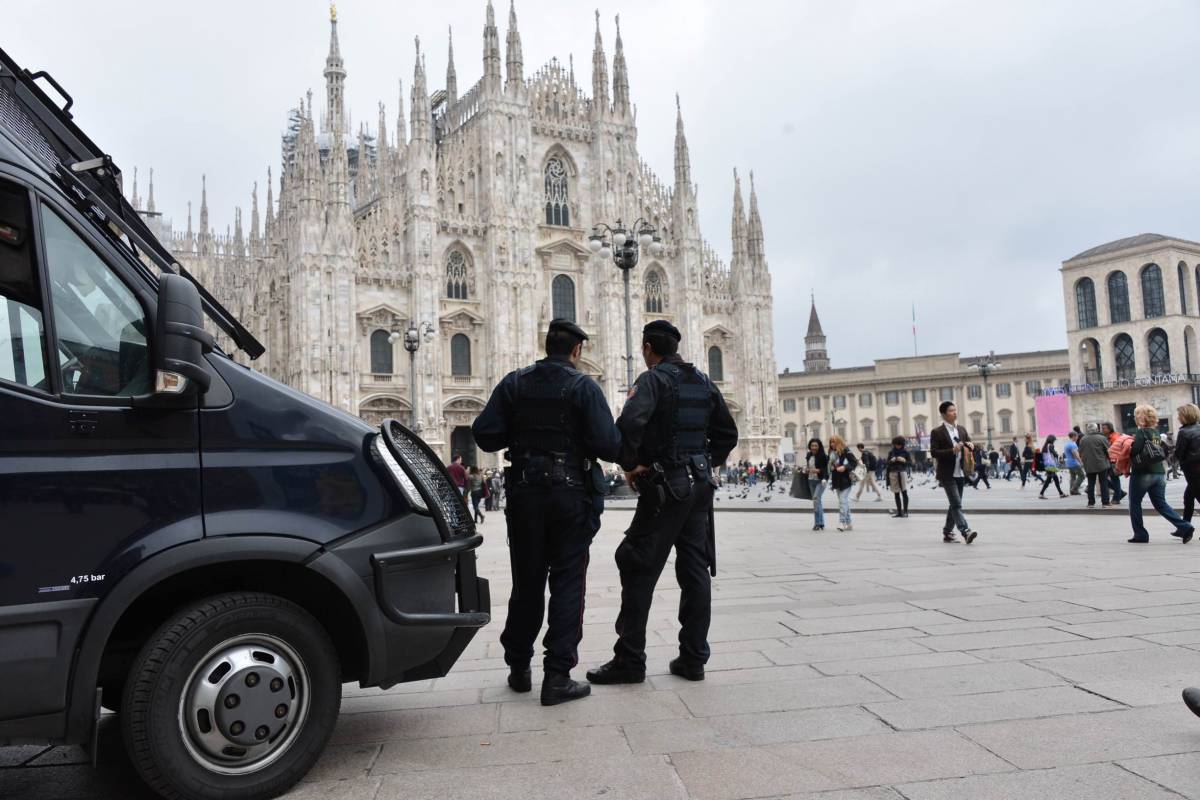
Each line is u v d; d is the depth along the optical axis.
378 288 63.56
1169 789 4.44
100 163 6.00
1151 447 15.21
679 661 7.23
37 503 4.64
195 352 4.98
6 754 5.88
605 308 71.81
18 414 4.68
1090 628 8.25
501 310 67.38
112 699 6.03
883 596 10.66
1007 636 8.05
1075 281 105.06
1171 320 96.50
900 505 24.77
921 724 5.64
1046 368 119.06
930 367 125.44
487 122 68.62
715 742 5.47
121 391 5.04
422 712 6.50
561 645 6.60
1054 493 35.94
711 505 7.34
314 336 59.53
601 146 73.75
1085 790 4.46
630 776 4.92
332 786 5.00
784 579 12.59
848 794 4.54
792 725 5.75
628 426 6.73
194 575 5.21
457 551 5.89
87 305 5.04
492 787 4.85
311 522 5.26
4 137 5.05
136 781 5.28
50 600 4.61
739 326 80.25
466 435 67.25
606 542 20.98
